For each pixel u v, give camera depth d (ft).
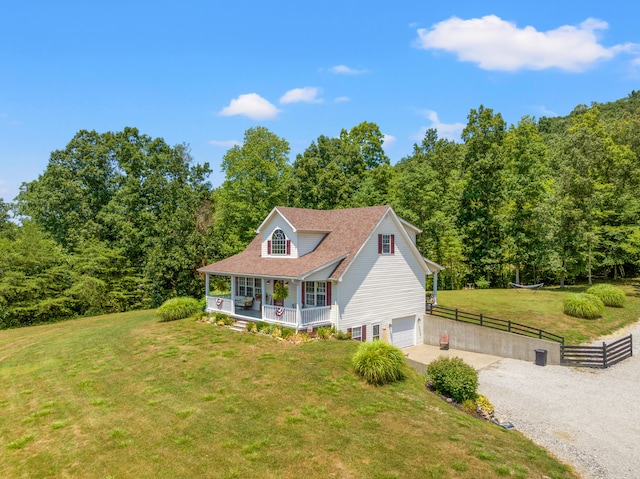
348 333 80.59
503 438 46.65
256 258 96.78
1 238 135.85
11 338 98.68
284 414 49.32
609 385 66.28
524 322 97.96
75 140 157.48
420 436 44.57
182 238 128.77
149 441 43.91
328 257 81.82
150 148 164.04
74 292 123.54
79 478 38.04
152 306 137.49
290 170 168.45
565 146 139.74
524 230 146.00
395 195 149.69
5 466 40.83
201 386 58.18
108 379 62.80
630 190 151.84
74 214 148.15
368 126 190.29
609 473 40.93
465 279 163.84
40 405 54.90
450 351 90.33
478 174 150.51
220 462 39.70
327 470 38.40
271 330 78.54
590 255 139.13
